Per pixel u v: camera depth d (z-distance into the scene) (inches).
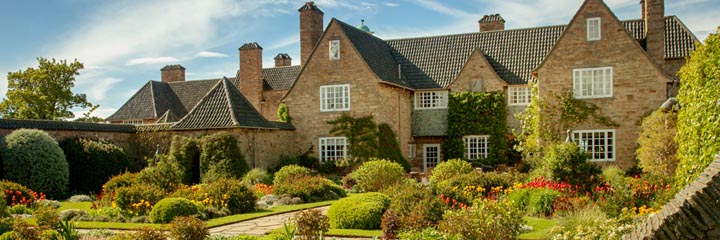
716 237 242.4
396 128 1427.2
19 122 1037.2
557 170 746.2
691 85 571.2
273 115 1841.8
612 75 1198.3
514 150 1423.5
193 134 1206.3
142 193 751.1
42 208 526.0
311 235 486.9
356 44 1406.3
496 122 1423.5
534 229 577.3
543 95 1232.8
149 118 1923.0
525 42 1496.1
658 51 1262.3
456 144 1459.2
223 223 674.8
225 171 1150.3
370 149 1350.9
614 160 1194.6
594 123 1206.3
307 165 1396.4
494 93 1430.9
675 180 635.5
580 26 1218.6
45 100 1651.1
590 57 1211.2
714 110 513.3
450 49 1558.8
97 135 1180.5
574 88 1221.1
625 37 1192.8
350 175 1135.0
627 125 1189.7
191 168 1192.8
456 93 1462.8
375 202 632.4
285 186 922.7
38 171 960.9
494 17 1643.7
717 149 504.4
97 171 1069.8
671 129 896.9
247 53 1834.4
